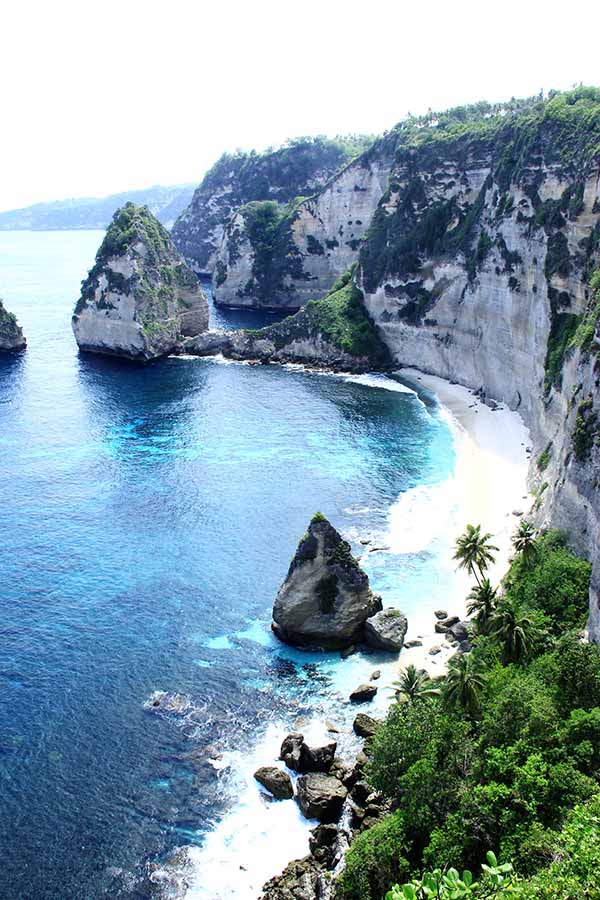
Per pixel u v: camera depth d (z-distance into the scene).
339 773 52.72
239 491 98.06
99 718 58.47
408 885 21.66
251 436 119.44
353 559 68.56
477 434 114.06
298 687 62.12
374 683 62.25
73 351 182.38
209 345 176.88
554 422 92.75
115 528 88.62
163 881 45.56
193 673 63.62
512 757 42.59
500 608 56.62
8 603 73.38
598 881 26.05
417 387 143.75
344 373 158.25
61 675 63.16
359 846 43.16
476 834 39.88
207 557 81.62
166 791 51.94
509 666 52.62
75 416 131.12
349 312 167.88
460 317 141.62
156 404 137.50
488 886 26.39
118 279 172.12
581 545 64.00
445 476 100.19
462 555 68.44
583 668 46.03
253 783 52.66
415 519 88.44
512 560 74.44
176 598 74.12
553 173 110.00
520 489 92.06
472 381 138.25
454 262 144.75
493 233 129.12
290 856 47.16
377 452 110.38
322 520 67.69
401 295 158.00
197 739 56.50
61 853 47.41
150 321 172.12
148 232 181.62
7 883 45.41
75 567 79.88
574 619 58.19
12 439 119.50
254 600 73.81
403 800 44.75
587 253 94.56
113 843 48.09
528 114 137.38
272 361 168.88
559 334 99.69
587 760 41.09
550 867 29.42
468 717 49.75
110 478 103.38
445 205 153.50
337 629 66.94
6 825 49.25
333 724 57.75
